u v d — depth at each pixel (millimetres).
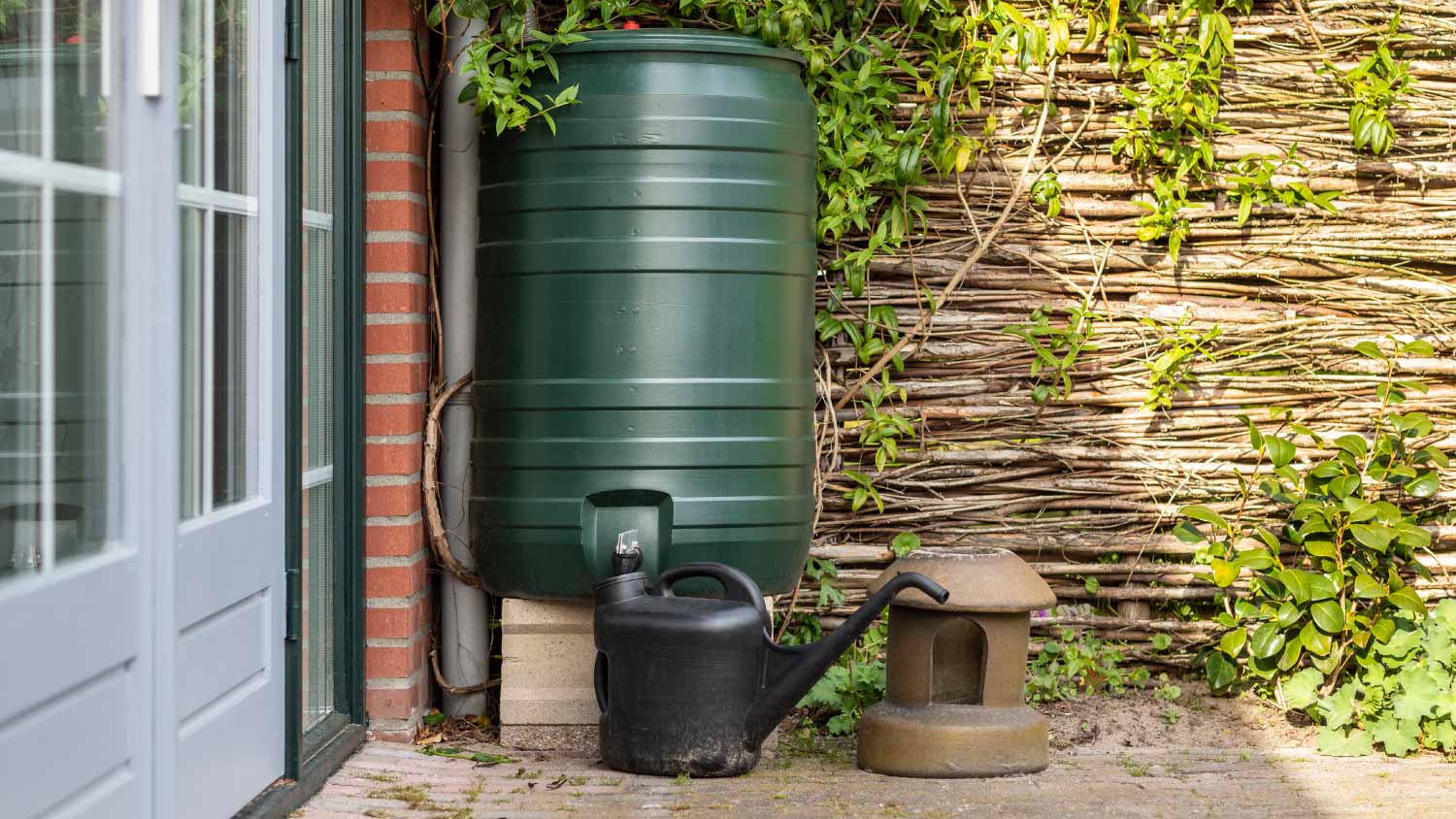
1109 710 3648
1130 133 3832
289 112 2674
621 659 3025
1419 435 3766
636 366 3088
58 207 1885
